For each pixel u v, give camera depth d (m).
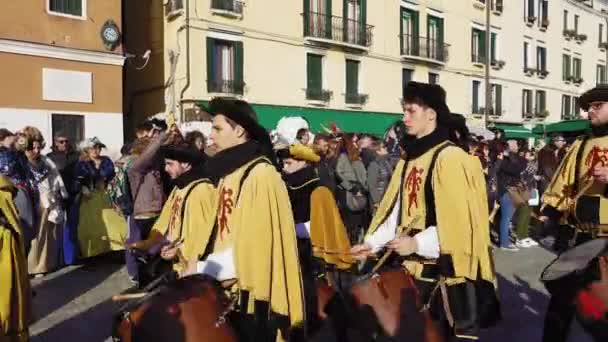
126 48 17.78
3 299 3.83
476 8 26.44
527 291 6.32
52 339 4.81
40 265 7.07
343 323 3.80
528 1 30.48
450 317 2.81
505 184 8.93
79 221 7.71
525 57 30.62
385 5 21.53
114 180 6.71
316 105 19.20
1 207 3.93
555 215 3.83
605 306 3.02
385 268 3.01
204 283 2.54
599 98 3.50
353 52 20.34
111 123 13.73
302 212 4.16
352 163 8.08
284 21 18.20
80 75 13.13
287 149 4.30
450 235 2.80
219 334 2.46
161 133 6.02
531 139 28.95
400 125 9.20
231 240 2.65
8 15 11.98
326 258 4.10
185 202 3.51
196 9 16.14
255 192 2.61
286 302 2.62
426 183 2.95
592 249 3.12
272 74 17.97
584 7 35.72
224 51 17.00
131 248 3.47
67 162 8.29
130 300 2.68
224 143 2.75
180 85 16.27
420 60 23.06
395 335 2.86
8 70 11.98
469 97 26.33
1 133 6.66
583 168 3.63
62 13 12.84
